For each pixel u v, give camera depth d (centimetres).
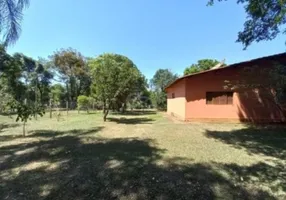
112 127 1116
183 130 1012
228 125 1207
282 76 970
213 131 990
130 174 429
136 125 1207
